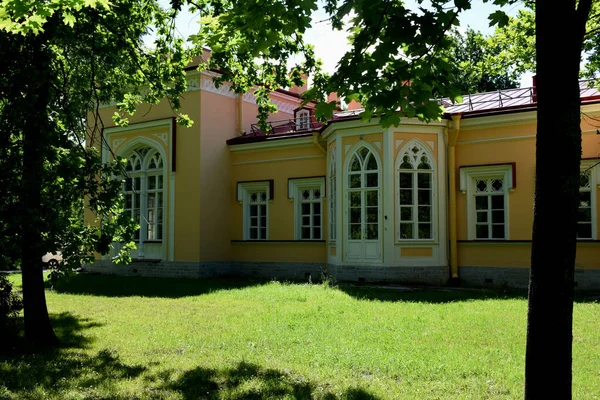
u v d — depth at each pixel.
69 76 9.60
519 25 13.13
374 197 15.37
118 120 11.32
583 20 3.69
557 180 3.63
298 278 18.16
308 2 4.68
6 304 7.48
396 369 5.83
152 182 20.11
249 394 5.09
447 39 4.57
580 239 13.72
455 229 15.18
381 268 14.98
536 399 3.64
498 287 14.55
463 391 5.09
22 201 6.22
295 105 23.36
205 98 18.92
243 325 8.60
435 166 15.23
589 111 13.65
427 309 9.96
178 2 8.66
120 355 6.72
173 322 9.02
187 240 18.70
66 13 5.70
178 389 5.30
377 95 4.65
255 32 5.23
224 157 19.61
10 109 6.52
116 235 7.11
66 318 9.64
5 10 4.99
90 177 7.05
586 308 10.02
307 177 18.16
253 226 19.67
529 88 15.75
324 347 6.89
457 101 4.76
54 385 5.44
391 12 4.28
